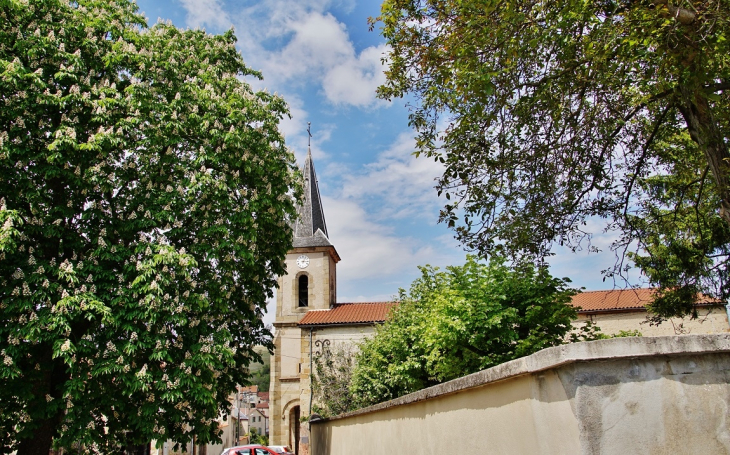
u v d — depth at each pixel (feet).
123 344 36.88
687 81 23.03
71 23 41.73
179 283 40.27
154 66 43.88
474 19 26.09
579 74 29.40
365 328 111.55
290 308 126.41
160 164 42.57
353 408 82.53
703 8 22.02
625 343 9.97
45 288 35.04
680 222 40.37
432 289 70.44
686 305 42.14
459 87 26.99
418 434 23.30
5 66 36.04
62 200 40.93
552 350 10.62
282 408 119.14
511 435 13.32
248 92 50.14
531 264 35.91
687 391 9.97
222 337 41.34
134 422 37.91
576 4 24.56
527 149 31.78
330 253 133.80
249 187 46.88
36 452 40.83
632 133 34.83
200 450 136.15
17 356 34.22
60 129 36.76
